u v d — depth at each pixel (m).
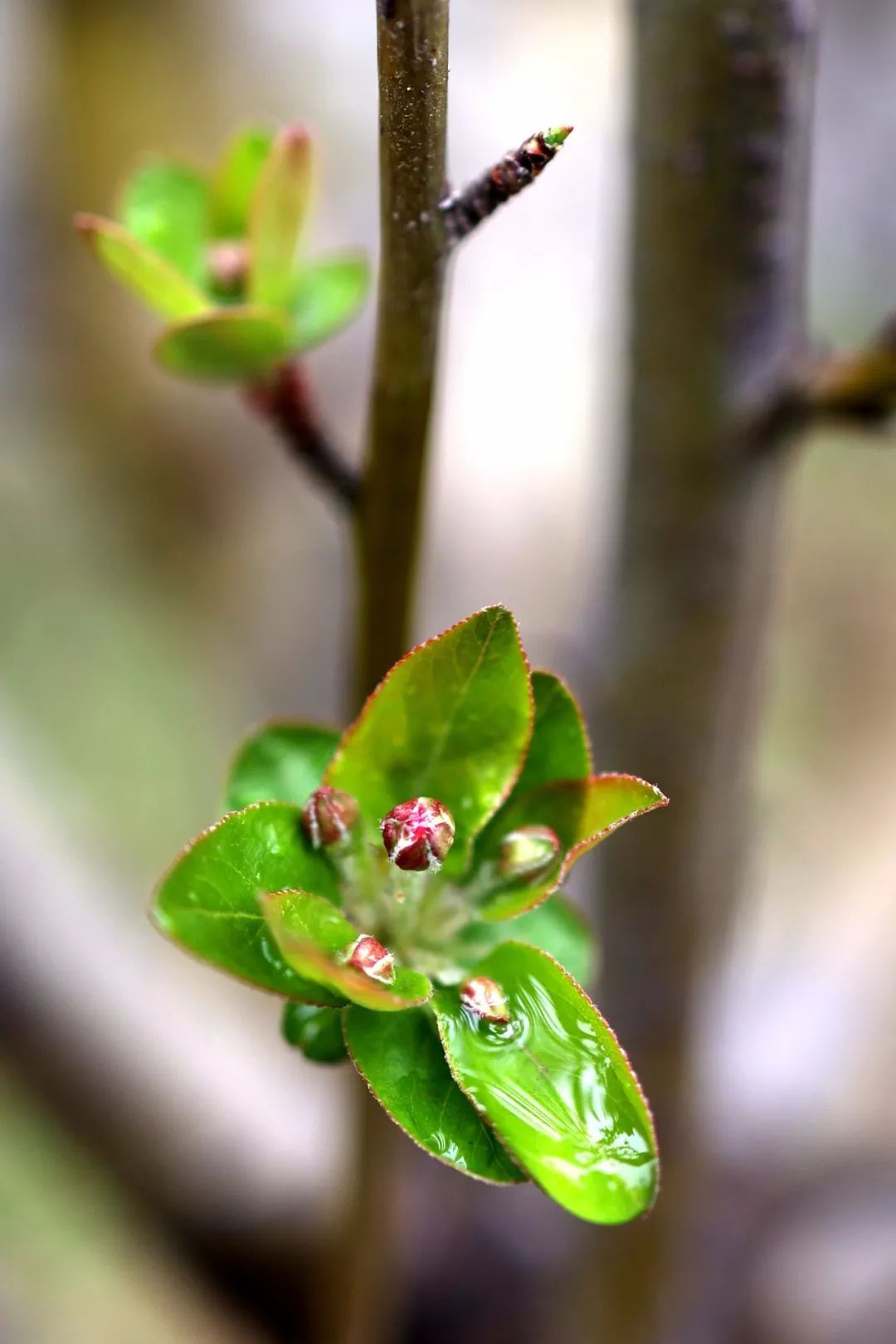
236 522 1.19
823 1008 0.64
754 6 0.41
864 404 0.42
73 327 1.22
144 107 1.25
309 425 0.40
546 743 0.37
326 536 1.17
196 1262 0.53
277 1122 0.54
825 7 1.41
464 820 0.36
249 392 0.40
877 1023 0.63
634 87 0.42
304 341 0.40
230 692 1.14
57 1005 0.53
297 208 0.40
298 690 1.12
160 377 1.20
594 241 1.18
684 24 0.41
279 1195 0.53
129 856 1.03
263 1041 0.59
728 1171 0.59
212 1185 0.53
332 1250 0.45
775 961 0.89
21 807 0.58
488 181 0.36
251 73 1.28
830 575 1.22
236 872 0.35
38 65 1.25
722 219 0.42
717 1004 0.52
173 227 0.42
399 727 0.36
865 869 0.91
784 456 0.44
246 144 0.42
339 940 0.35
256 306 0.41
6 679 1.10
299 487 1.19
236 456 1.20
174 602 1.17
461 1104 0.35
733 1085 0.61
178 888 0.35
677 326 0.43
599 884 0.50
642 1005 0.50
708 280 0.42
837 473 1.27
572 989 0.35
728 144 0.41
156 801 1.06
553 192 1.21
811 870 0.99
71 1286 0.82
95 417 1.21
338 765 0.36
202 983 0.65
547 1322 0.57
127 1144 0.53
